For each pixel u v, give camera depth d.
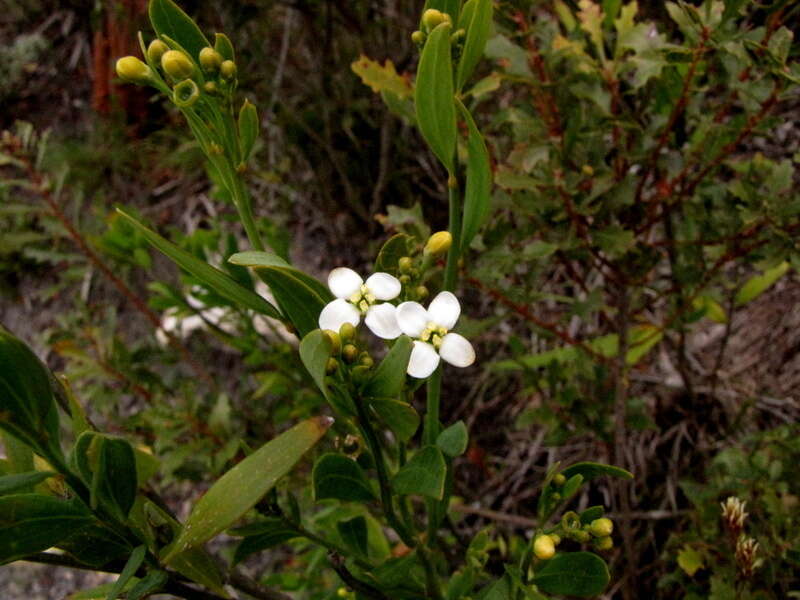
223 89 0.15
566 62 0.32
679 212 0.36
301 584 0.34
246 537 0.18
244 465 0.14
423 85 0.15
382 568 0.18
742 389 0.40
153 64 0.15
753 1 0.23
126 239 0.36
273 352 0.37
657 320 0.42
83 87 0.67
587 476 0.16
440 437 0.18
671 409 0.41
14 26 0.70
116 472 0.14
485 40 0.16
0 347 0.12
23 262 0.59
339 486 0.17
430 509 0.20
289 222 0.55
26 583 0.52
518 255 0.27
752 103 0.26
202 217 0.58
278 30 0.50
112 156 0.58
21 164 0.40
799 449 0.30
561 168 0.28
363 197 0.50
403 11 0.46
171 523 0.16
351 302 0.16
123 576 0.14
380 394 0.14
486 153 0.16
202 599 0.17
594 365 0.33
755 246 0.27
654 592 0.36
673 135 0.29
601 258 0.30
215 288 0.16
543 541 0.16
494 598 0.17
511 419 0.46
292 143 0.49
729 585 0.26
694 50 0.24
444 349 0.16
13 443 0.16
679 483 0.31
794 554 0.26
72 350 0.39
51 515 0.14
